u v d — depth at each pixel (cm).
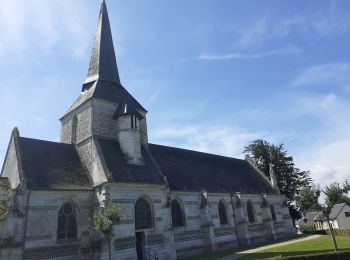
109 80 3747
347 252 2239
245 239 3900
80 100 3616
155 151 3916
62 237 2519
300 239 4109
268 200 4812
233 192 4169
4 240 2195
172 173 3700
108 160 2956
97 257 2533
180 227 3325
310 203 2925
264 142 6206
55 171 2803
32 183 2494
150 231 2878
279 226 4797
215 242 3500
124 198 2769
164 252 2908
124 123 3291
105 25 4106
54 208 2531
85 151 3181
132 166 3111
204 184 3938
